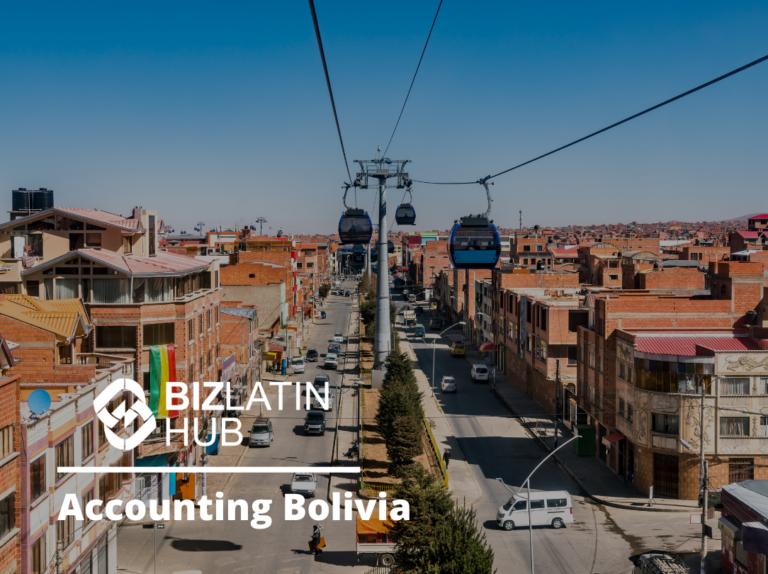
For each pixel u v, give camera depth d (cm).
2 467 2280
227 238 16775
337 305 19288
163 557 3684
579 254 15862
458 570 2764
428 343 12256
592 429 5712
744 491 3575
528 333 7925
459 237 3591
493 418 6981
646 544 3916
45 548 2578
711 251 15112
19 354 3111
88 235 4888
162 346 4441
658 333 5138
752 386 4506
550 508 4188
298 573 3491
